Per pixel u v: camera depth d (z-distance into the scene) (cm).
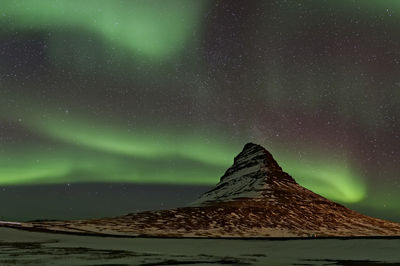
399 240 7531
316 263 3909
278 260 4178
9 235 6625
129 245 6225
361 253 5128
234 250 5712
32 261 3509
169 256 4381
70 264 3350
